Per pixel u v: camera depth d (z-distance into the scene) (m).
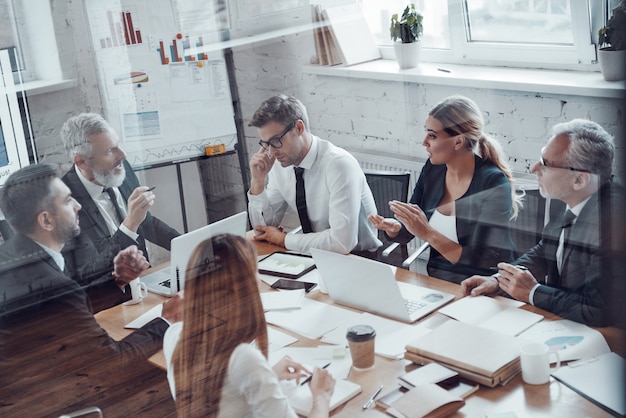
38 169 1.26
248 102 1.51
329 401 1.58
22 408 1.32
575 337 1.91
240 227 1.52
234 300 1.51
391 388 1.64
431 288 1.84
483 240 1.92
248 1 1.48
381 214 1.77
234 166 1.51
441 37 1.83
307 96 1.60
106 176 1.34
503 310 1.90
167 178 1.42
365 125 1.71
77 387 1.34
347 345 1.62
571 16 1.99
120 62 1.33
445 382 1.69
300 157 1.61
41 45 1.24
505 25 1.88
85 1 1.27
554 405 1.74
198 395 1.48
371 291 1.68
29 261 1.28
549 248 1.99
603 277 2.01
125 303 1.39
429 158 1.85
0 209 1.23
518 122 1.96
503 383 1.74
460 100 1.83
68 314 1.33
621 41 1.96
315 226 1.65
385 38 1.74
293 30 1.55
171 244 1.43
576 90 1.93
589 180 2.01
